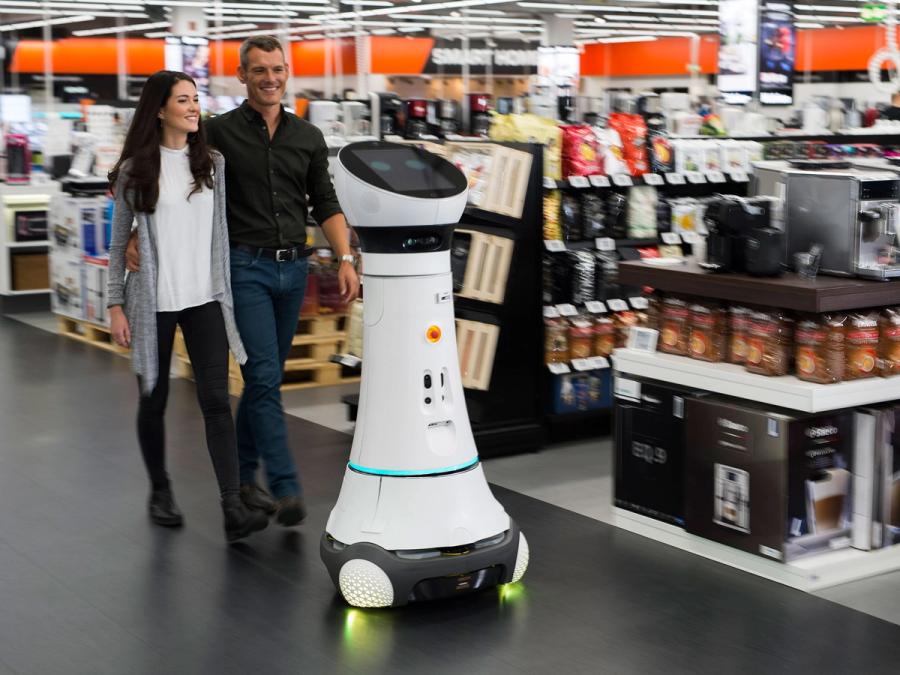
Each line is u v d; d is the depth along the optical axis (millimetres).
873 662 3119
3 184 10219
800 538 3748
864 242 3844
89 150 9852
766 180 6188
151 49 21062
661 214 6078
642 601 3582
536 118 5625
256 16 20328
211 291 4027
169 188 3926
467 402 5516
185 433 5867
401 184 3400
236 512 4051
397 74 22797
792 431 3684
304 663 3115
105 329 8383
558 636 3303
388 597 3457
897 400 3949
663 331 4262
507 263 5414
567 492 4875
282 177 4094
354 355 6152
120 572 3848
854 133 8703
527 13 21844
